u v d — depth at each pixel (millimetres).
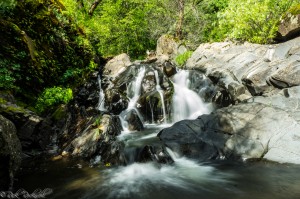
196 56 13672
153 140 7094
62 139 7578
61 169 6027
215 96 9398
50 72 9578
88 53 12492
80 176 5676
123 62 14156
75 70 11117
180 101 9938
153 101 9586
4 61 7730
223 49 12195
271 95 7543
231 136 6457
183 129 7031
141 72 11461
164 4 20453
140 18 20188
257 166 5641
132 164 6191
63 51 10625
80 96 10148
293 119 6223
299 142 5754
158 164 5957
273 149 5859
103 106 10062
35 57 8727
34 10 9320
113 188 5137
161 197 4770
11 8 8016
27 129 6805
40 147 7172
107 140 6895
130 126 8594
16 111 6609
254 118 6602
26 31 8805
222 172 5594
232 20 11242
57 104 8836
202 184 5180
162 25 21328
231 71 9977
